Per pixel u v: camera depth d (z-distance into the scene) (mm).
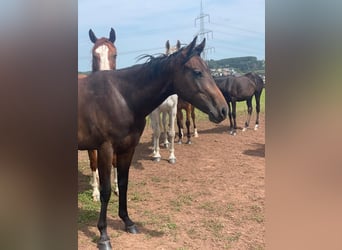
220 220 3334
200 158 5996
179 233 3047
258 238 2900
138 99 2674
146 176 4973
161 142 7422
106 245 2684
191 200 3943
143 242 2861
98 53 4074
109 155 2674
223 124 9906
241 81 8125
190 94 2643
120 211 3072
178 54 2646
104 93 2627
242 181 4609
